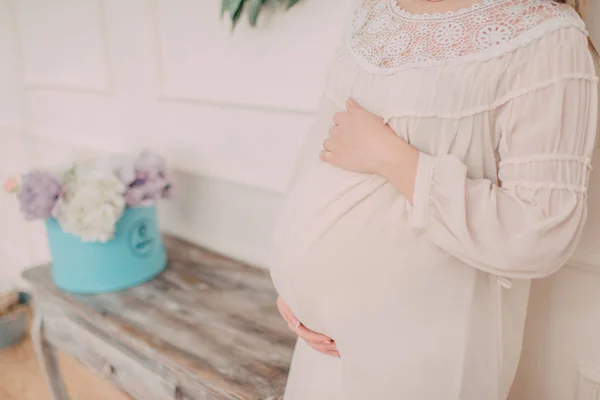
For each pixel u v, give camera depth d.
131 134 2.10
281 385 1.13
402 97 0.86
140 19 1.89
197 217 1.96
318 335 0.98
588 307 1.11
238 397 1.10
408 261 0.85
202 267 1.75
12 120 2.84
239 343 1.30
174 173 1.99
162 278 1.67
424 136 0.86
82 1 2.12
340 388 0.94
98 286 1.58
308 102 1.47
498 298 0.88
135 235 1.61
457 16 0.86
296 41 1.46
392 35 0.93
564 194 0.77
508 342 0.93
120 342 1.42
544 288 1.16
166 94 1.88
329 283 0.89
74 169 1.59
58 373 1.84
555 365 1.18
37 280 1.68
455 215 0.78
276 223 1.05
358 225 0.87
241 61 1.62
